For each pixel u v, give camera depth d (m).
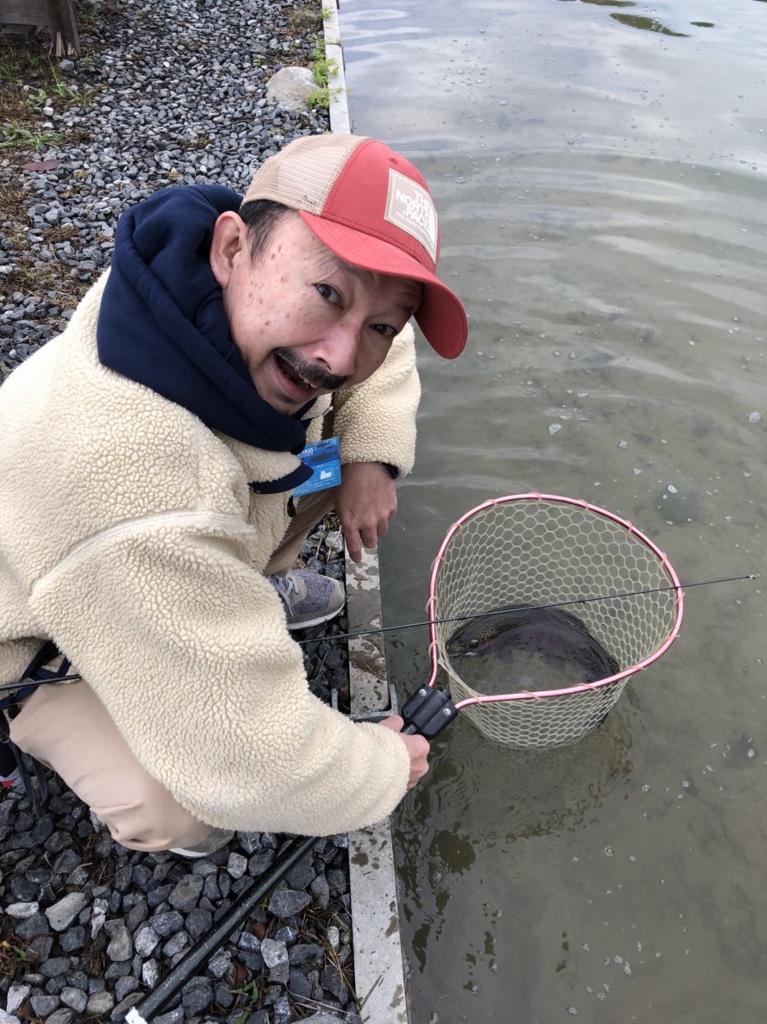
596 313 2.05
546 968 1.05
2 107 2.70
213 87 3.00
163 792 0.85
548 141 2.78
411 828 1.16
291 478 0.83
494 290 2.12
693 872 1.13
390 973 0.98
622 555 1.39
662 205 2.45
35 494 0.73
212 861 1.07
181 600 0.72
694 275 2.18
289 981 0.98
